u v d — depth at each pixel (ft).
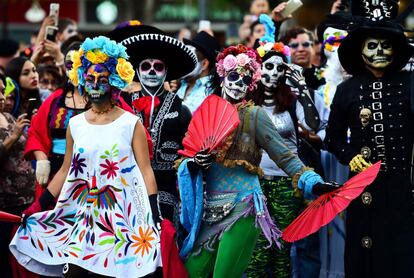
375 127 54.95
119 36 61.41
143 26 61.16
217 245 50.34
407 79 55.31
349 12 64.03
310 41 69.72
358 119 55.36
